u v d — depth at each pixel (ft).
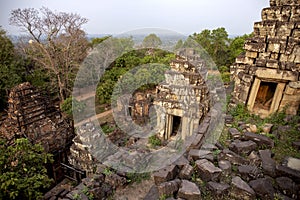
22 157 26.27
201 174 23.09
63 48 89.20
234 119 36.78
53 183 40.11
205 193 20.92
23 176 25.26
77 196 24.90
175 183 21.66
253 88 38.32
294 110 34.86
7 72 82.17
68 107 62.90
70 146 44.68
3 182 22.09
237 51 90.58
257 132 31.42
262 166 23.12
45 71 97.76
